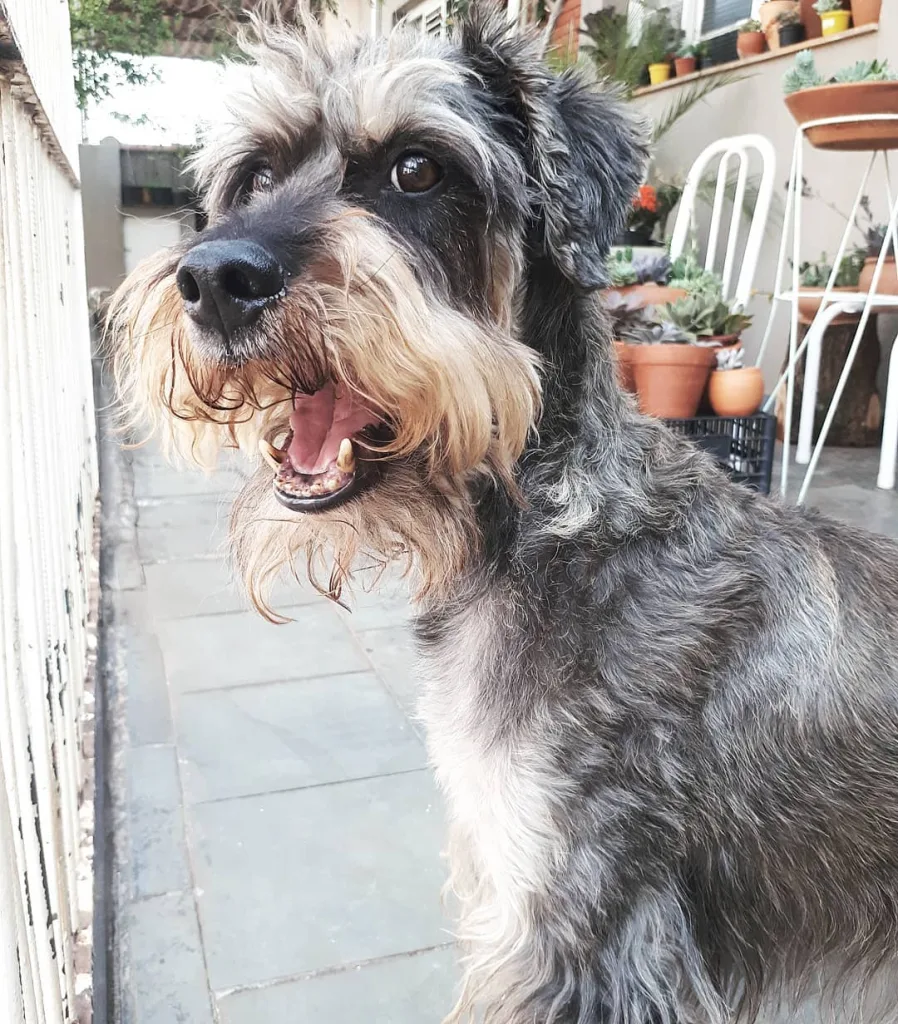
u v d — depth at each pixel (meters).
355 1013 0.92
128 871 1.09
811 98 1.81
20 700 0.69
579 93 0.85
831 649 0.78
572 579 0.76
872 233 2.27
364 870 1.10
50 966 0.74
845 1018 0.89
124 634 1.66
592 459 0.79
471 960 0.89
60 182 1.57
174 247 0.84
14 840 0.61
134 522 2.22
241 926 1.02
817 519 0.88
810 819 0.78
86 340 2.17
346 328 0.69
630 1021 0.73
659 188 2.95
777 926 0.83
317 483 0.78
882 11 2.43
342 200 0.78
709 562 0.79
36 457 0.97
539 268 0.82
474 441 0.74
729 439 1.73
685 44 3.33
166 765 1.28
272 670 1.54
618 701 0.74
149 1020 0.91
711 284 1.88
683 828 0.76
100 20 3.74
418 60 0.80
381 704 1.44
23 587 0.78
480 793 0.78
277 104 0.83
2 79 0.76
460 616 0.82
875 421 2.59
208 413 0.81
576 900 0.73
